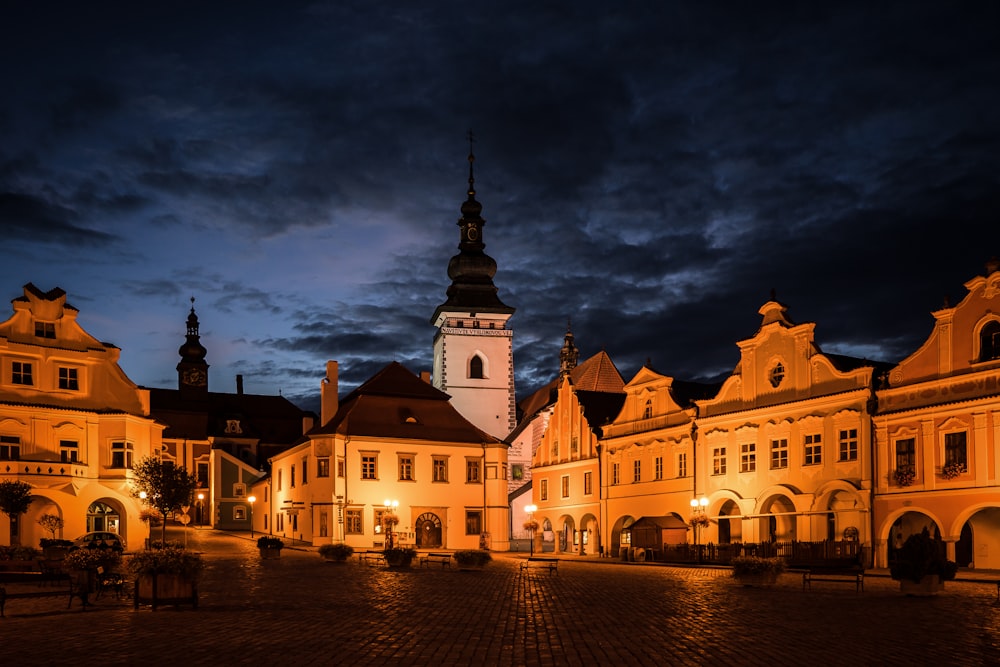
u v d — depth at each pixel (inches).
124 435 2800.2
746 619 994.7
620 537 3102.9
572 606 1144.2
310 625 932.0
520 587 1460.4
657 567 2203.5
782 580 1622.8
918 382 2105.1
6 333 2687.0
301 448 3567.9
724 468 2603.3
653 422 2942.9
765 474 2461.9
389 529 3065.9
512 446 4451.3
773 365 2488.9
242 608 1098.7
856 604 1159.0
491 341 4970.5
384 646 791.1
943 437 2037.4
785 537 2481.5
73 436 2743.6
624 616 1026.7
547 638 844.6
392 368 3673.7
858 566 1950.1
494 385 4936.0
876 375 2277.3
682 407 2807.6
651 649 779.4
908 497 2087.8
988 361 1971.0
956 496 1988.2
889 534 2198.6
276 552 2390.5
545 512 3567.9
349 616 1014.4
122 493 2765.7
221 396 5423.2
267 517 4062.5
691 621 976.3
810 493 2314.2
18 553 1936.5
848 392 2230.6
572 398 3457.2
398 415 3516.2
